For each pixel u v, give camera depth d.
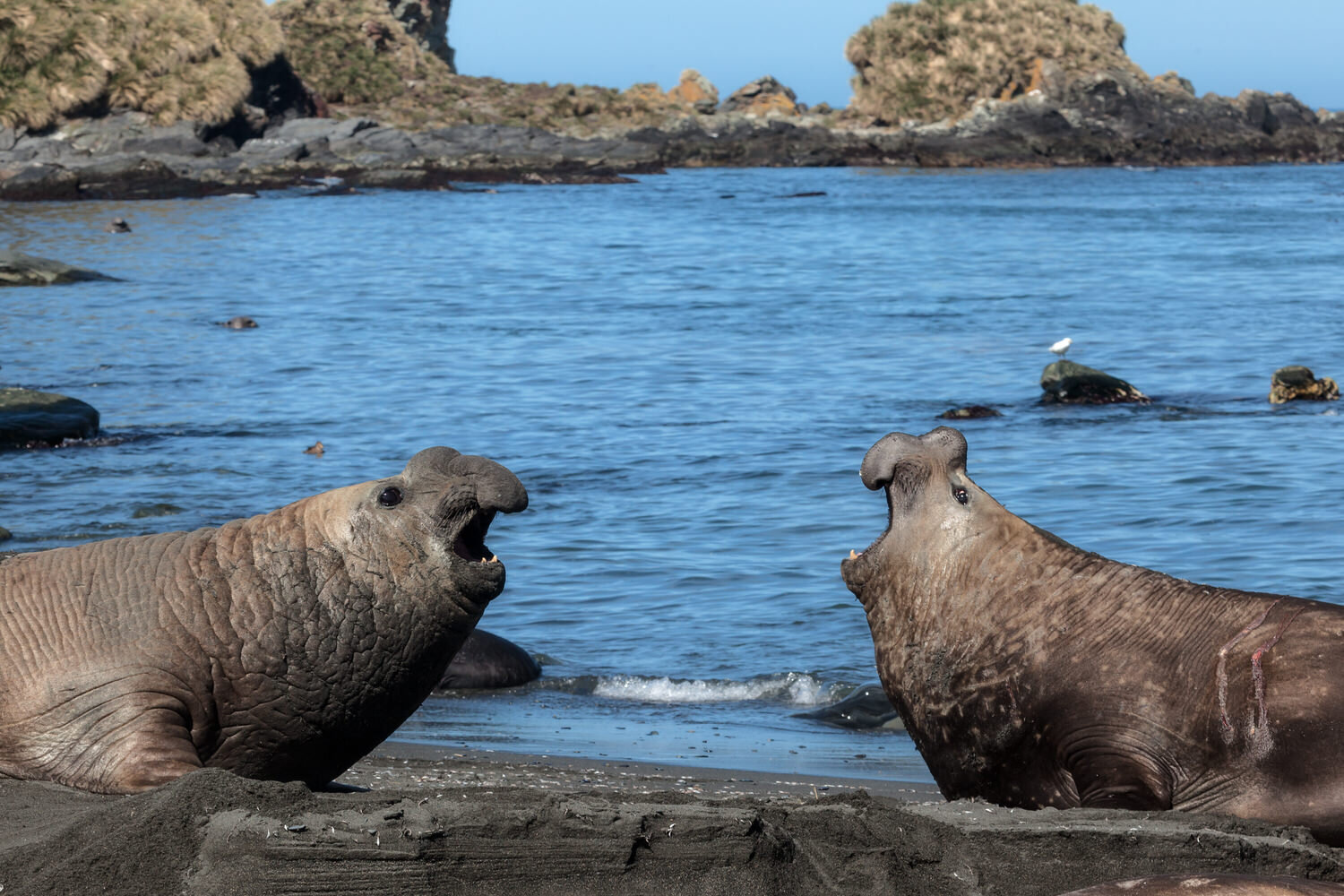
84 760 12.93
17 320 71.25
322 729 13.67
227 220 134.62
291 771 13.83
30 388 52.78
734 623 27.08
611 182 195.38
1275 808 11.98
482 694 24.12
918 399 50.66
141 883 10.21
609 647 26.00
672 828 10.56
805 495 36.28
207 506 34.56
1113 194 176.62
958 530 13.71
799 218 141.62
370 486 13.92
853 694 23.23
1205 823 11.43
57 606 13.54
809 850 10.93
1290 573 27.61
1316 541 30.09
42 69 179.00
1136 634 12.90
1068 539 30.83
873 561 14.18
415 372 57.00
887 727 22.19
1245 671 12.36
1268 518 32.31
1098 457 40.16
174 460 40.62
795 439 43.47
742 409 48.84
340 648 13.49
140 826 10.46
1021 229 127.62
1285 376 49.69
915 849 11.01
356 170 188.00
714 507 35.16
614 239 120.50
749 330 69.19
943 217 142.00
